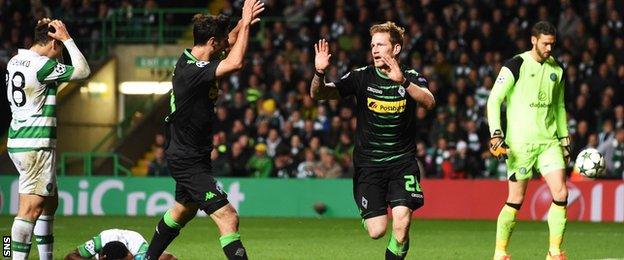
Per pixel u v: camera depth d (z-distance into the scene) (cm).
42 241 2294
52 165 2205
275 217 4750
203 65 1991
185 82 2006
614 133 4819
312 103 5422
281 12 6425
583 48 5509
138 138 5962
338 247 3206
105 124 6291
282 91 5519
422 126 5344
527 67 2409
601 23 5600
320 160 4978
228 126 5444
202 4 6738
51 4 6550
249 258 2859
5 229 3894
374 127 2111
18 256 2191
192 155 2039
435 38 5669
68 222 4328
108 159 5747
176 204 2134
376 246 3244
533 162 2423
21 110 2175
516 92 2423
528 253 3014
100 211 4916
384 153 2117
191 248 3106
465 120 5194
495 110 2397
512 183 2441
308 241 3434
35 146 2173
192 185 2042
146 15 6494
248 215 4853
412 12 5834
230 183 4884
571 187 4597
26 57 2175
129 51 6438
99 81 6238
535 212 4569
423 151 4978
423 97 2012
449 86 5447
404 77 1995
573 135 4922
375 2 5941
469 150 4994
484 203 4675
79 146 6019
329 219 4609
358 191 2161
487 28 5578
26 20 6247
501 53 5550
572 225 4262
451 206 4712
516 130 2423
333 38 5822
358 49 5653
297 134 5209
